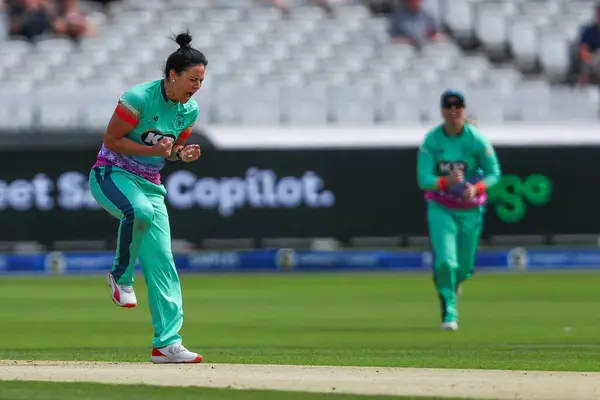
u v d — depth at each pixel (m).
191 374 25.19
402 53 83.81
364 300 53.53
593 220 69.38
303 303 52.19
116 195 26.47
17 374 25.44
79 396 22.28
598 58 83.88
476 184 38.41
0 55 81.12
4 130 66.81
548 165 69.19
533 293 56.72
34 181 66.94
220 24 85.31
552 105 77.06
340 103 75.00
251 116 74.06
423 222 68.62
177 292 27.48
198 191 67.50
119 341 37.81
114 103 73.56
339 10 89.31
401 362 29.39
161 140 26.25
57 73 79.06
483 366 28.44
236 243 67.81
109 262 67.44
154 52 82.19
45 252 67.25
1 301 53.19
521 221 69.25
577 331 40.69
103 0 94.06
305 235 68.19
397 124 73.44
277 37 84.44
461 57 84.06
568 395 21.70
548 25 87.69
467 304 51.56
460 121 38.47
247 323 43.94
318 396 21.91
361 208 68.38
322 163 68.12
